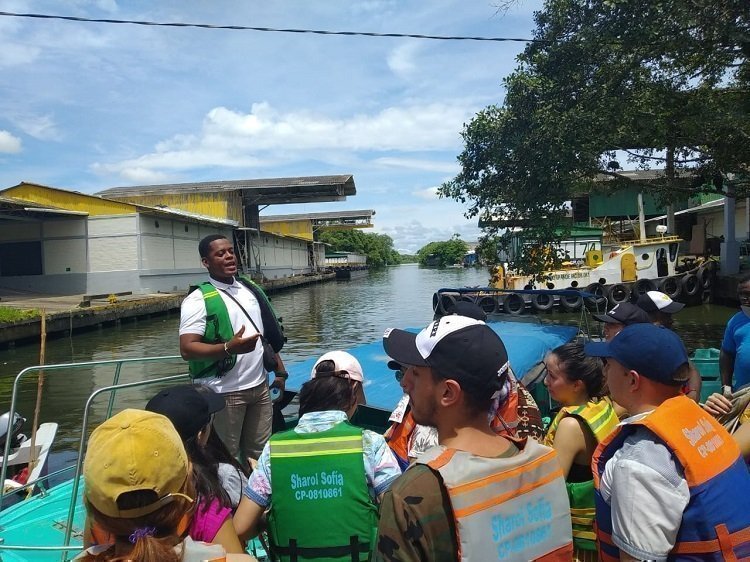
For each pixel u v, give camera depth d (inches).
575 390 98.8
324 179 1616.6
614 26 391.2
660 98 411.5
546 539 57.1
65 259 975.6
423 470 53.5
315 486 83.7
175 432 57.3
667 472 62.6
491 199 505.7
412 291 1499.8
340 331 735.1
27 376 463.2
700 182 490.9
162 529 54.0
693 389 136.8
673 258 850.1
